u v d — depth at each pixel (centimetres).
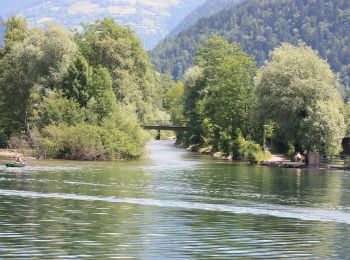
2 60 12838
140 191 5812
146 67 14062
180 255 3164
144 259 3066
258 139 12169
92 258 3056
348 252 3350
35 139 10869
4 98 12738
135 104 12988
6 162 9406
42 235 3550
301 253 3297
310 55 10644
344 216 4581
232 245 3434
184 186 6378
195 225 4019
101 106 11512
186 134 17100
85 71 11650
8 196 5184
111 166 9206
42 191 5578
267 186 6588
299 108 10188
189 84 16475
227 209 4766
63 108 11181
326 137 9900
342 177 8012
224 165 9912
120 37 13688
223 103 12519
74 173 7712
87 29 13900
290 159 10994
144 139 11769
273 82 10538
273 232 3859
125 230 3781
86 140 10519
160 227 3912
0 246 3250
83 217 4212
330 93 10294
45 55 12019
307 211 4791
